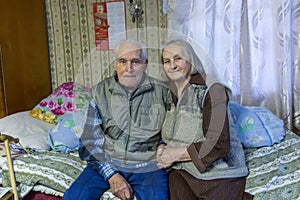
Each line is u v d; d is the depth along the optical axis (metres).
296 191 1.38
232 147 1.54
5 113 2.40
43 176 1.57
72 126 1.97
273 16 2.21
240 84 2.34
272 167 1.58
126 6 2.67
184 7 2.20
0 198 1.44
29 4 2.63
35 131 2.17
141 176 1.52
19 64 2.53
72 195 1.44
